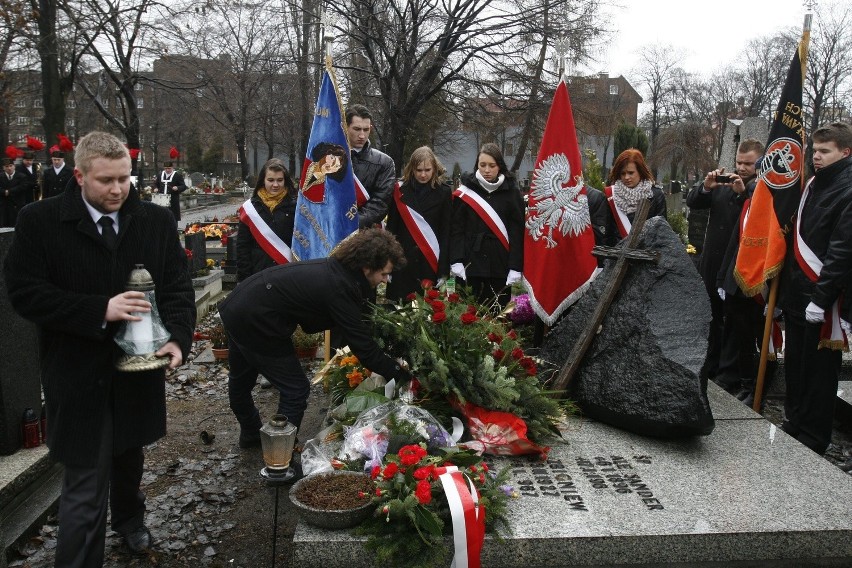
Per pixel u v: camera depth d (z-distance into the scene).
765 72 45.44
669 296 4.49
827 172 4.70
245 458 4.89
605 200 6.14
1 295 4.09
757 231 5.26
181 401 6.12
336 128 5.69
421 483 3.07
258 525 4.02
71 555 3.03
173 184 19.58
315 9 20.52
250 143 48.88
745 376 6.10
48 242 2.96
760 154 5.88
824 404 4.78
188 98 34.84
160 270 3.23
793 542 3.22
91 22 20.41
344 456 3.77
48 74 18.30
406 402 4.10
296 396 4.16
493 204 5.93
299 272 3.95
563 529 3.21
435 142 31.39
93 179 2.89
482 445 3.91
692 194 6.38
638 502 3.48
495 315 5.84
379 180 6.12
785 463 3.95
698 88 50.25
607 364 4.52
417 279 6.05
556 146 5.51
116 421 3.13
